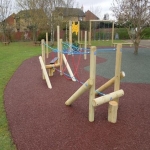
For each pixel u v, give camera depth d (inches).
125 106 169.5
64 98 188.5
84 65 371.2
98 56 492.7
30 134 125.1
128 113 155.7
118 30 1245.1
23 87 223.6
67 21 932.0
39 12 814.5
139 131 128.6
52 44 762.2
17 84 235.3
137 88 219.1
